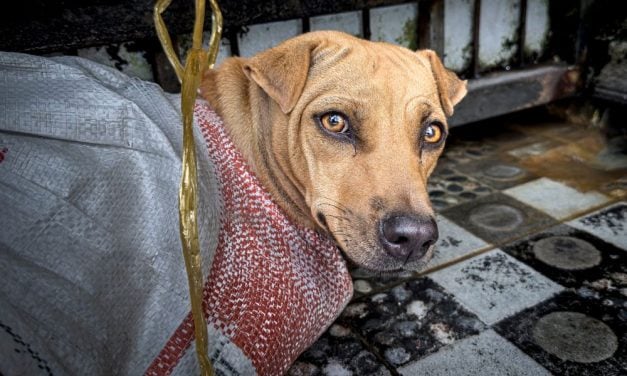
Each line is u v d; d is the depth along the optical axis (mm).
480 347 399
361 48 339
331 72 327
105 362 235
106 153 269
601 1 804
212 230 287
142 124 284
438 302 451
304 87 333
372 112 315
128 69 598
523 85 808
